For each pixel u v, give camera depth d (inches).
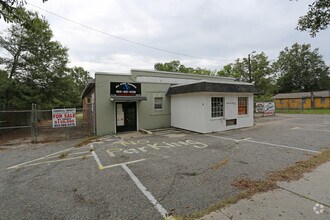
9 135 494.6
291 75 2113.7
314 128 455.8
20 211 129.4
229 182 163.3
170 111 561.3
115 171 203.9
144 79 550.0
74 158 262.4
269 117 805.9
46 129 594.2
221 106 473.7
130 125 500.4
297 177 165.5
